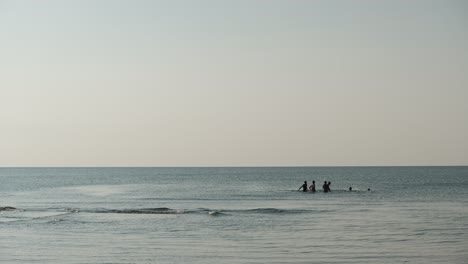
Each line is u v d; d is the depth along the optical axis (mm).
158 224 42406
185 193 88312
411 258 28719
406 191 87500
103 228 40000
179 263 27812
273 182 140125
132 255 29797
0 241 34156
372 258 28766
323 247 31875
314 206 58688
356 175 199250
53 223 42750
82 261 28328
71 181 156625
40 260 28594
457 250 30797
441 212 51125
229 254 29984
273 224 42375
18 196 81812
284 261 28078
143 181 155375
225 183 135250
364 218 46125
